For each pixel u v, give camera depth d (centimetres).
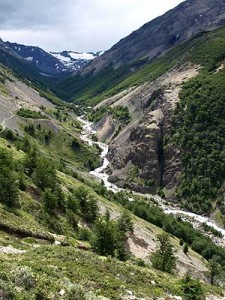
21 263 3444
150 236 12988
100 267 4219
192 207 19062
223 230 16912
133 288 3881
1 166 9438
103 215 12625
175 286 4903
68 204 11369
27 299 2577
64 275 3547
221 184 19450
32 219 8612
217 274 11338
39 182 11300
